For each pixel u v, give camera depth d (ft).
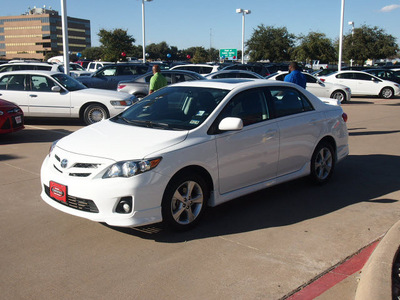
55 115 36.91
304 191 19.25
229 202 17.71
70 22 481.46
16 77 36.91
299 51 132.57
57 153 14.53
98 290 10.84
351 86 72.95
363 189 19.65
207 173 14.75
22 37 475.72
